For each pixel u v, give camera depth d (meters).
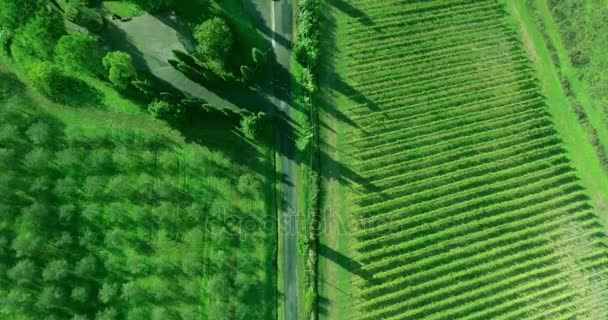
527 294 49.31
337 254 47.59
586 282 50.09
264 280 46.59
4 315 44.09
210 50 45.09
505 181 50.44
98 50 44.56
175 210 46.56
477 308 48.56
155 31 48.44
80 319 43.53
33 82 44.75
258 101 48.50
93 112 47.34
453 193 49.78
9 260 45.06
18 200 45.59
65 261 44.66
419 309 47.62
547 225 50.31
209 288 45.19
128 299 44.97
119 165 46.69
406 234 48.62
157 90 46.41
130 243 45.94
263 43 49.16
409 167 49.59
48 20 43.25
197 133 47.56
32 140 46.66
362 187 48.62
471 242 49.41
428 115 50.59
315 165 47.94
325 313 46.81
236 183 47.44
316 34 49.44
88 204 46.06
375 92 50.12
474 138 50.81
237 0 49.31
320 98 49.28
